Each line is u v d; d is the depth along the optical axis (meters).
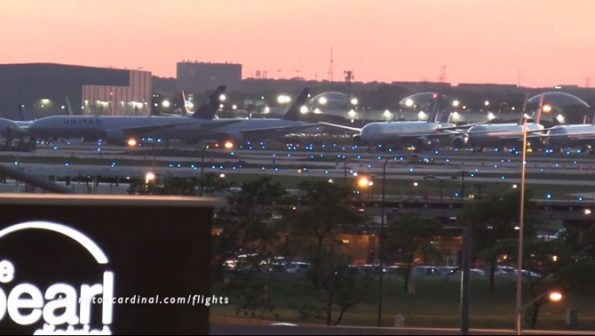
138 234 51.38
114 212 51.34
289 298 136.75
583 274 146.62
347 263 136.62
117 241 51.38
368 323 128.62
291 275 147.25
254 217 139.75
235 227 132.25
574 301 148.62
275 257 142.88
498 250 153.62
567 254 151.50
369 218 178.00
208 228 51.66
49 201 51.31
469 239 70.88
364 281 137.12
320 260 135.12
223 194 151.75
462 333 65.00
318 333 62.66
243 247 132.88
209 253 51.56
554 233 199.62
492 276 157.12
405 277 158.62
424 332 64.88
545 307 144.25
